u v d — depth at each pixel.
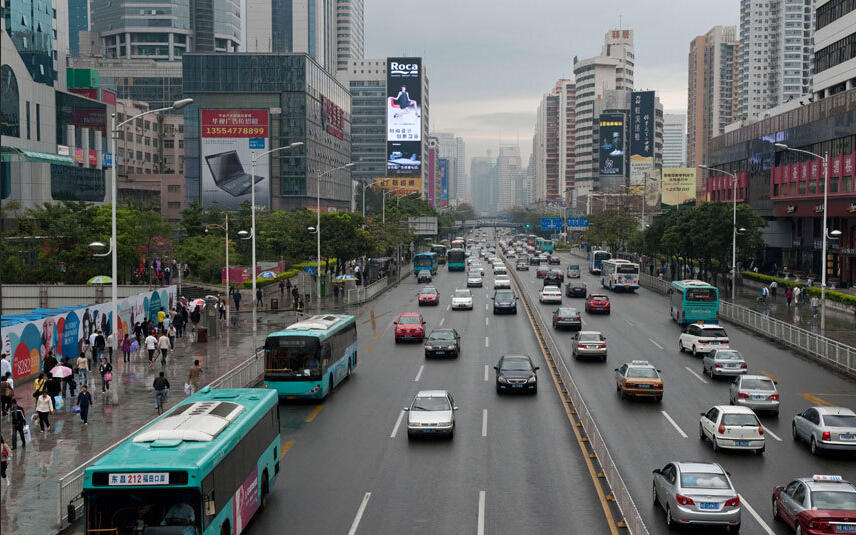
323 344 32.44
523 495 20.38
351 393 34.34
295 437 26.80
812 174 83.25
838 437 23.86
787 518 17.75
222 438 16.53
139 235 65.19
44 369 31.55
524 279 100.06
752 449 24.41
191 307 59.06
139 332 45.75
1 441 21.03
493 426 28.11
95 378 36.94
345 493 20.72
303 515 19.02
